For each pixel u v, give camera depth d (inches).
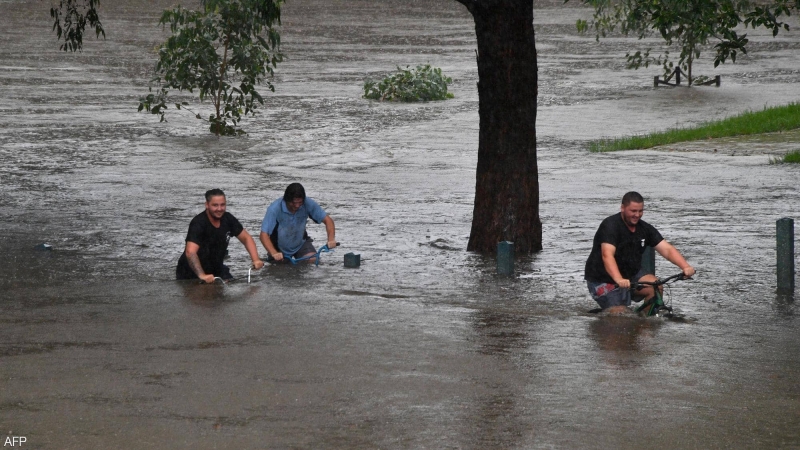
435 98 3784.5
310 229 1509.6
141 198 1824.6
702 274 1162.6
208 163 2319.1
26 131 2797.7
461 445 575.2
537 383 698.2
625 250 949.8
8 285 1080.2
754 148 2477.9
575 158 2404.0
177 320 888.9
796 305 997.8
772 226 1492.4
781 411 642.2
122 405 639.1
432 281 1129.4
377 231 1494.8
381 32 6638.8
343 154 2488.9
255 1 1615.4
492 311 952.3
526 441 583.2
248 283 1095.6
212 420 612.7
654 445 578.6
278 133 2866.6
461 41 6136.8
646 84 4165.8
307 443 575.5
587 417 625.9
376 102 3690.9
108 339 815.7
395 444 575.5
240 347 790.5
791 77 4338.1
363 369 729.0
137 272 1173.7
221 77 2743.6
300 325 871.1
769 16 1290.6
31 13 7145.7
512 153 1317.7
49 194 1862.7
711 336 854.5
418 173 2177.7
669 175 2084.2
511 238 1325.0
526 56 1304.1
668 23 1318.9
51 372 713.6
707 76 4222.4
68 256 1288.1
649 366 748.6
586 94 3878.0
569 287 1100.5
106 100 3565.5
